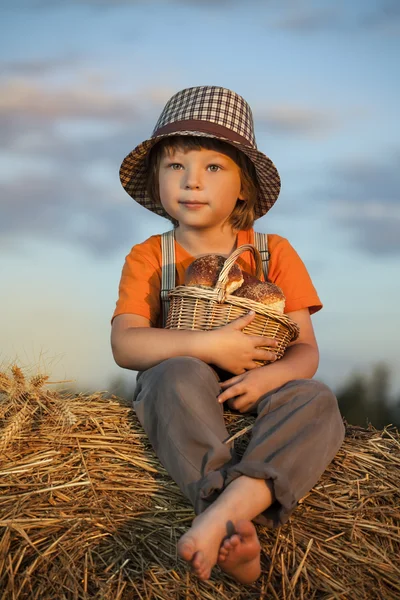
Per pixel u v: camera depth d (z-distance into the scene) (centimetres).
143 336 291
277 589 225
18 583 215
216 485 234
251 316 280
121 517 243
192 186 319
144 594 218
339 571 231
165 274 333
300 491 241
